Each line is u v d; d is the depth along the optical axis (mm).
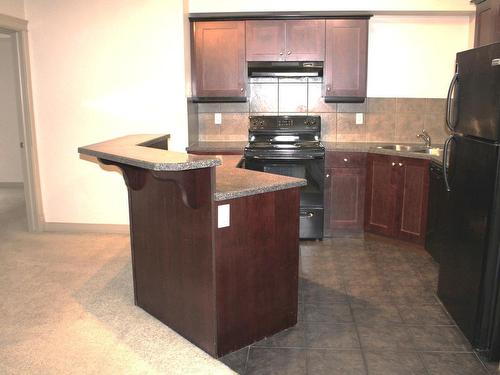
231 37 4641
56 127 4742
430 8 4473
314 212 4512
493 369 2432
